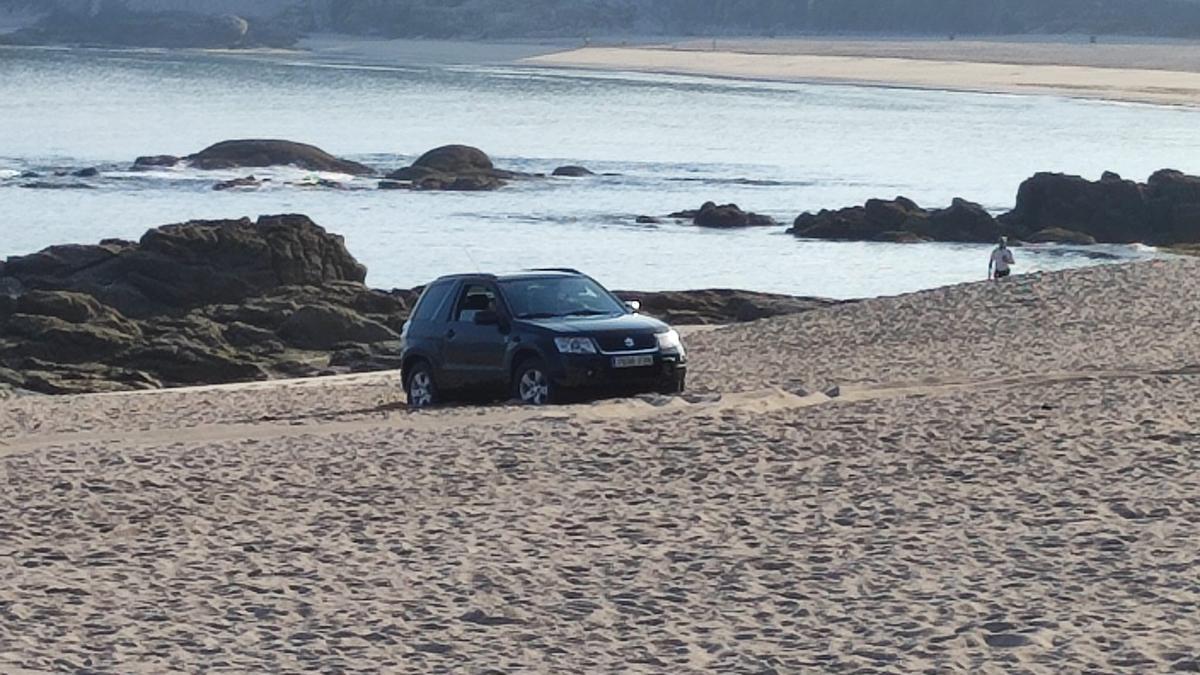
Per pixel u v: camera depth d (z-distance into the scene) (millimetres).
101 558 15305
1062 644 11312
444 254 93500
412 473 19422
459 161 136000
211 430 24984
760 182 139000
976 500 16766
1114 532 14891
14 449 23141
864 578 13602
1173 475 17641
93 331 50906
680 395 26844
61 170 136500
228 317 56094
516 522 16516
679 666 11234
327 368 50531
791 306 61406
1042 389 25672
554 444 21016
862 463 19156
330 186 130000
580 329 27469
